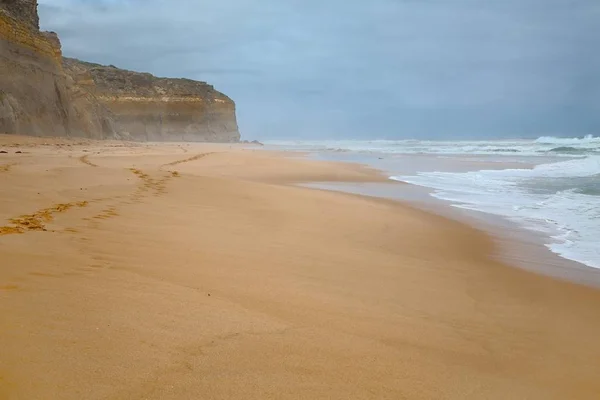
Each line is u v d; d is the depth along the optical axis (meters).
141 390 2.42
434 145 63.12
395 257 7.00
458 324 4.41
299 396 2.59
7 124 29.44
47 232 5.64
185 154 28.53
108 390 2.37
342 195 13.97
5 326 2.82
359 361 3.18
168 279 4.44
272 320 3.72
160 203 9.18
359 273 5.80
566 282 6.23
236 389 2.56
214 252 5.82
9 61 31.30
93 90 53.88
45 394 2.24
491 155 36.22
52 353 2.62
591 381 3.43
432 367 3.30
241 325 3.47
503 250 8.06
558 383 3.36
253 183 14.54
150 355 2.79
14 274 3.84
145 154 25.50
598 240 8.86
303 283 5.02
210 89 85.69
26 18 39.78
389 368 3.16
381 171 23.23
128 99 70.25
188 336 3.13
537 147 45.72
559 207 12.47
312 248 6.87
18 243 4.92
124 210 7.95
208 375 2.67
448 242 8.52
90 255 4.88
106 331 3.01
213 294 4.16
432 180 19.20
